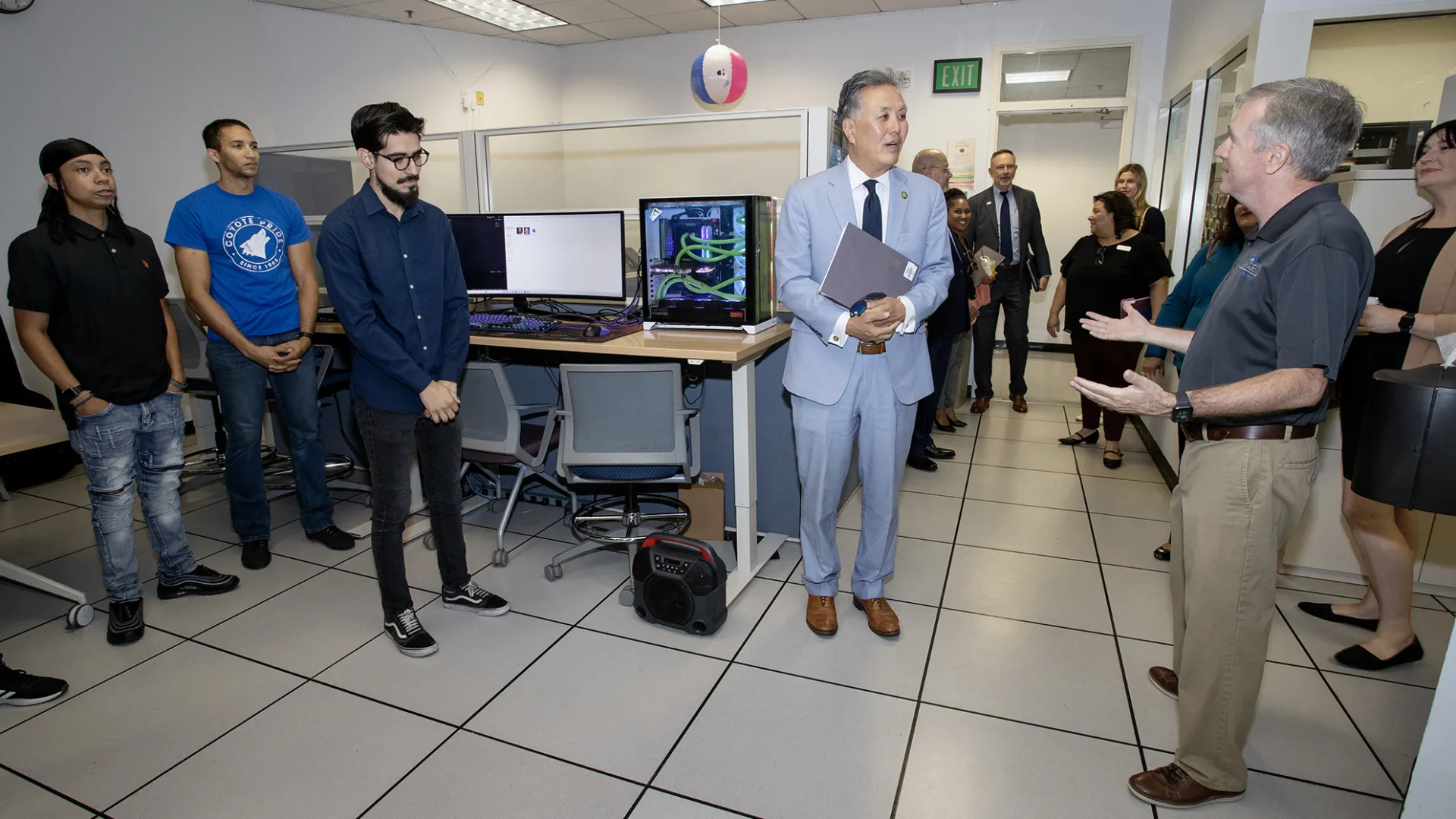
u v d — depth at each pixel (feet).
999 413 15.44
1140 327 5.07
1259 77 8.52
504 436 8.00
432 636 6.97
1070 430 14.08
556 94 23.17
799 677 6.31
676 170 22.61
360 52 17.62
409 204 6.08
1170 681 6.04
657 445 7.52
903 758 5.35
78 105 12.64
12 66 11.78
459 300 6.73
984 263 11.63
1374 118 8.76
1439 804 3.84
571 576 8.20
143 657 6.68
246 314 8.03
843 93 6.00
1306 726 5.65
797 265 6.26
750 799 4.97
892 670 6.40
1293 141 3.91
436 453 6.91
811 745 5.48
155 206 13.91
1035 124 21.66
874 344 6.21
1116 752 5.38
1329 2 8.06
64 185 6.27
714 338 7.80
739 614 7.34
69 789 5.09
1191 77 13.28
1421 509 3.78
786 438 8.68
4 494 10.61
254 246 7.97
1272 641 6.81
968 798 4.97
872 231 6.24
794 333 6.56
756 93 20.95
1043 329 22.77
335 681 6.31
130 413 6.81
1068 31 17.69
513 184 22.09
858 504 10.31
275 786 5.11
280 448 11.87
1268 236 4.13
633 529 8.27
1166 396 3.99
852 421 6.42
